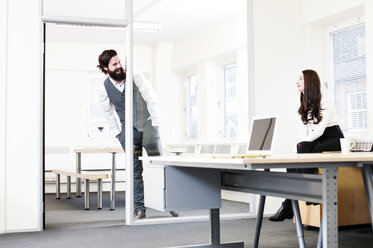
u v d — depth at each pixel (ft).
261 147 9.21
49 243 12.42
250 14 16.90
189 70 21.65
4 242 12.69
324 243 7.34
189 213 16.89
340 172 13.70
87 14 15.40
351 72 16.61
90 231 14.21
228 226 14.82
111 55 16.16
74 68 27.68
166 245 11.98
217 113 23.02
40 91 14.79
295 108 17.25
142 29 18.89
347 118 16.72
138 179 15.58
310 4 17.17
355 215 13.83
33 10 14.85
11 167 14.47
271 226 14.71
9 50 14.61
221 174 10.80
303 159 7.19
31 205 14.55
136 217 15.49
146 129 15.84
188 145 21.66
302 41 17.48
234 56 21.39
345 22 16.80
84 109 28.14
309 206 13.71
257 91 16.85
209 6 18.45
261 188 9.57
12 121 14.53
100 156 28.02
